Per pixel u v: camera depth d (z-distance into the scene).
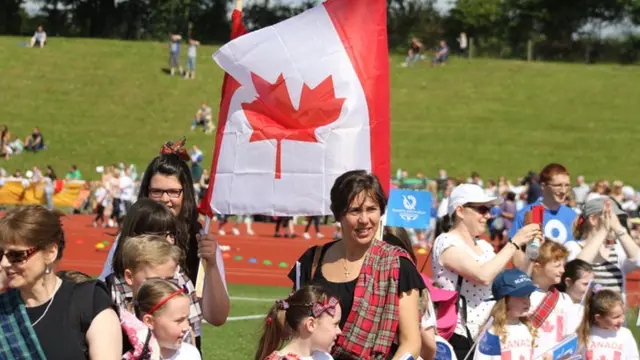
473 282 9.24
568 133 66.81
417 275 7.04
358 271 7.12
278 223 37.16
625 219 12.23
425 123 68.06
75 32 109.69
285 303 6.93
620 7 110.81
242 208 8.57
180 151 8.38
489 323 9.05
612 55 106.75
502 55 109.25
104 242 32.34
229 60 8.59
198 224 8.39
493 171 59.84
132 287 6.95
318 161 8.40
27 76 73.25
